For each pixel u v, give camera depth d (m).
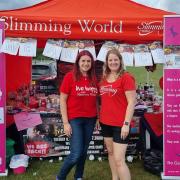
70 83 2.33
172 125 2.70
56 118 3.21
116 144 2.25
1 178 2.76
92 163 3.15
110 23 2.77
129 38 2.78
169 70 2.68
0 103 2.73
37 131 3.20
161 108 3.36
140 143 3.25
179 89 2.68
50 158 3.23
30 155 3.20
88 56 2.31
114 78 2.26
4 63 2.73
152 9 3.02
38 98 3.42
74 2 3.09
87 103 2.36
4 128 2.75
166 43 2.67
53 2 3.12
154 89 3.89
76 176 2.57
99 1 3.09
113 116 2.24
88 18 2.78
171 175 2.72
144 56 2.77
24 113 3.19
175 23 2.65
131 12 2.97
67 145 3.22
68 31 2.78
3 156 2.77
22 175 2.84
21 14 2.79
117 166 2.26
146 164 2.98
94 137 3.22
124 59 2.76
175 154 2.70
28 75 3.74
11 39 2.75
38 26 2.77
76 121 2.35
